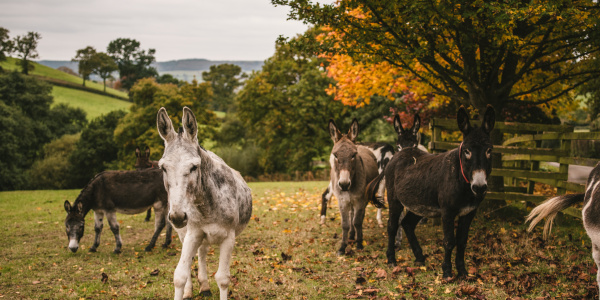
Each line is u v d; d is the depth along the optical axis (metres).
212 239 3.79
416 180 5.23
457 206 4.67
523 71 7.17
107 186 6.79
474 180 4.25
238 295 4.59
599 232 3.40
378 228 7.80
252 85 28.77
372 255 6.00
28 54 73.44
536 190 11.03
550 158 7.12
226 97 87.00
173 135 3.44
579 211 6.40
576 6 6.27
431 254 5.95
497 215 7.83
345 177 5.70
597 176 3.64
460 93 7.71
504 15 5.36
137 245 7.30
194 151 3.37
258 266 5.68
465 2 6.07
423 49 6.38
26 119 41.88
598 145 16.41
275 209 10.04
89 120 59.53
